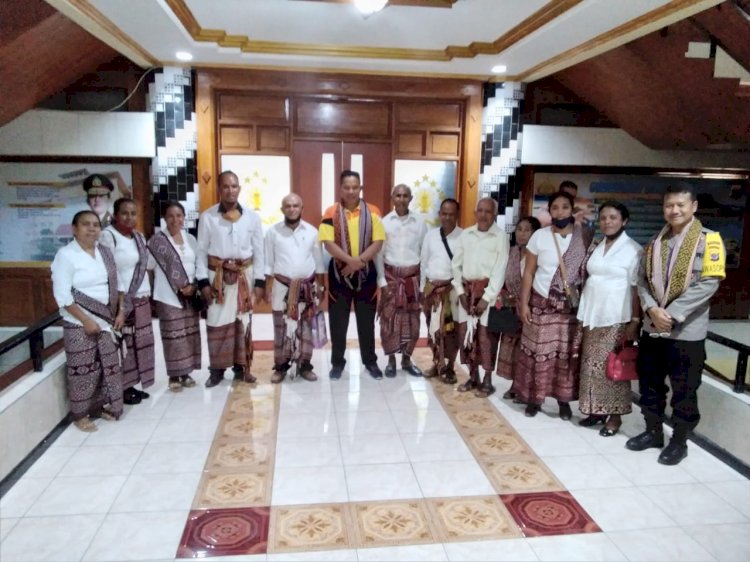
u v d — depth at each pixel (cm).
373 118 564
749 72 386
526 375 333
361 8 326
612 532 231
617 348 302
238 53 468
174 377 369
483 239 350
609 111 564
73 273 296
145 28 395
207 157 536
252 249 377
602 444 307
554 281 316
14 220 532
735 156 593
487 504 249
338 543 221
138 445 297
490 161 574
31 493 251
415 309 395
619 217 293
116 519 234
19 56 402
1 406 260
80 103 525
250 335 383
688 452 299
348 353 457
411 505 247
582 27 371
